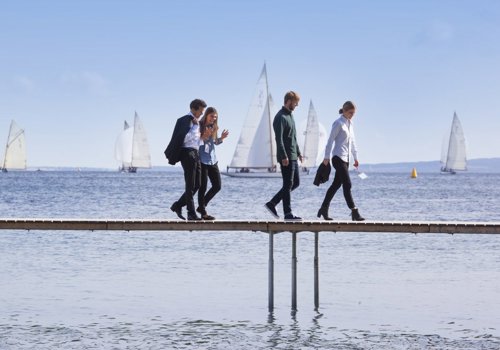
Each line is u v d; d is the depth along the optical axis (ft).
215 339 53.67
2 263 91.15
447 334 55.72
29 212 194.80
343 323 59.21
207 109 59.67
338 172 59.52
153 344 52.11
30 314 61.16
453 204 246.88
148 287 74.90
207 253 103.50
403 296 70.69
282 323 58.95
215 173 60.34
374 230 56.70
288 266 91.45
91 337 53.88
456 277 82.53
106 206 221.66
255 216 180.14
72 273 83.71
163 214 187.01
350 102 59.82
